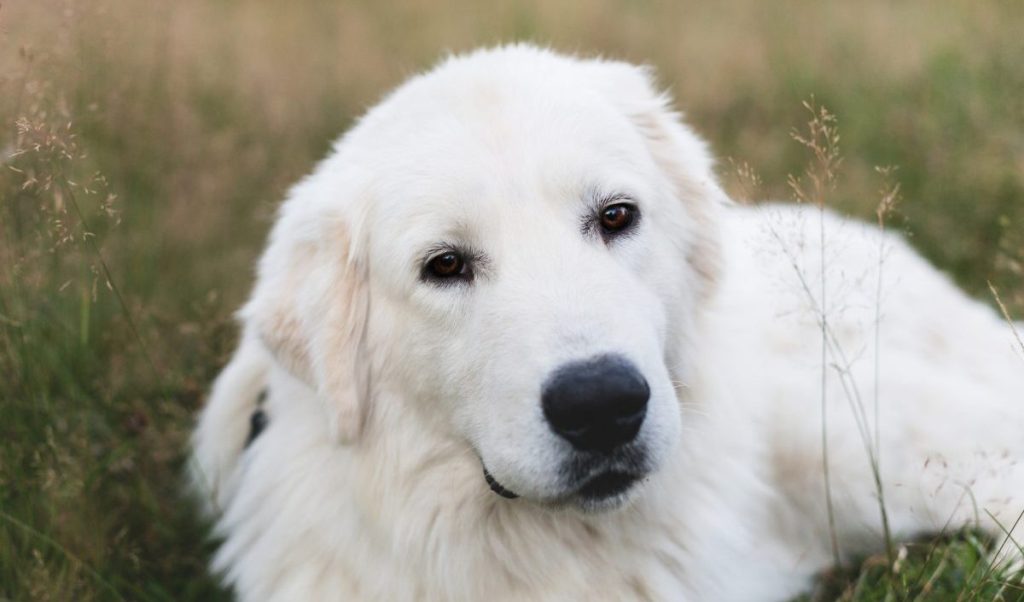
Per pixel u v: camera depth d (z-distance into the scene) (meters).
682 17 2.75
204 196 1.84
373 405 1.23
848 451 1.36
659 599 1.24
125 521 1.40
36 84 1.40
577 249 1.17
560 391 1.13
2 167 1.41
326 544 1.24
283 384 1.28
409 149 1.21
